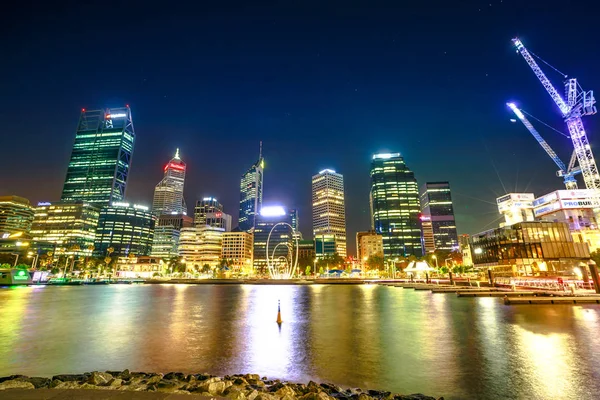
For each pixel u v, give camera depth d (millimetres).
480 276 119438
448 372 15484
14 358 18328
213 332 25859
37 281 148125
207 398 9266
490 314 34125
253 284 155750
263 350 20031
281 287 118688
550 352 18359
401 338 23062
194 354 19172
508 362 16719
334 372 15852
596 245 155750
